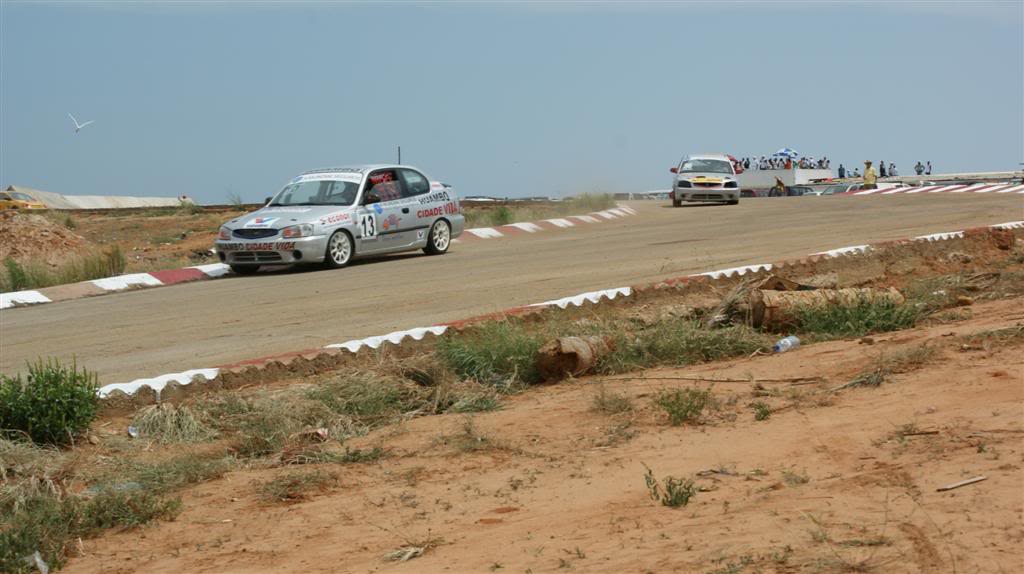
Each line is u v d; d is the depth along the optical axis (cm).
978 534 583
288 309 1831
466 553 672
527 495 798
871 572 548
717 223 3428
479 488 830
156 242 3903
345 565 680
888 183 7081
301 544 733
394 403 1169
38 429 1024
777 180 6975
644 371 1277
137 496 845
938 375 1016
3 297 2130
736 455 837
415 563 664
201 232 4175
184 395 1166
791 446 840
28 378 1073
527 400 1173
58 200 8925
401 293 1956
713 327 1482
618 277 2016
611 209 4356
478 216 3947
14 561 732
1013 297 1622
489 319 1455
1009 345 1116
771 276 1572
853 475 732
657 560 605
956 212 3372
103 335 1666
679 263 2203
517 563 637
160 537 775
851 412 927
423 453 957
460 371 1282
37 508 831
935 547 571
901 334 1323
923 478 698
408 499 816
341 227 2461
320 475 895
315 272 2403
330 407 1124
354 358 1318
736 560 586
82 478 927
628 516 704
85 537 789
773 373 1171
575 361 1277
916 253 2166
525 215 4125
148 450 1014
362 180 2577
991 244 2327
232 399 1125
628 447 911
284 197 2611
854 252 2084
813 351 1277
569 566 618
